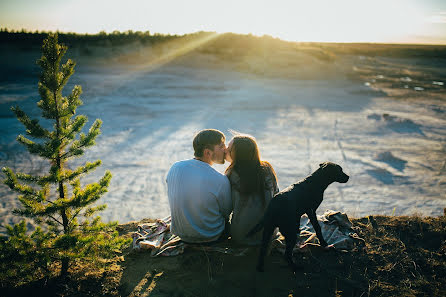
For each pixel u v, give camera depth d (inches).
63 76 120.3
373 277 122.9
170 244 140.6
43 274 125.6
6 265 109.3
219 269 127.0
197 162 125.0
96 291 115.7
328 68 2012.8
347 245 142.0
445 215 177.6
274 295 112.7
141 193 418.0
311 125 827.4
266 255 135.9
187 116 872.3
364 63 2839.6
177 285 118.0
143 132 706.2
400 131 796.6
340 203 394.3
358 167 532.1
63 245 111.9
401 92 1480.1
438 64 3284.9
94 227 127.0
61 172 122.4
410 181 475.2
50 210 115.9
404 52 4414.4
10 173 114.4
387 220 168.6
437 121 920.3
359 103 1194.6
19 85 1142.3
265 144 649.6
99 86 1187.9
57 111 120.8
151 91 1182.9
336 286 117.6
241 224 129.9
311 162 548.7
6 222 323.9
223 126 785.6
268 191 128.1
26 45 1765.5
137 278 122.9
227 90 1318.9
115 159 540.4
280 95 1283.2
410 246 143.2
